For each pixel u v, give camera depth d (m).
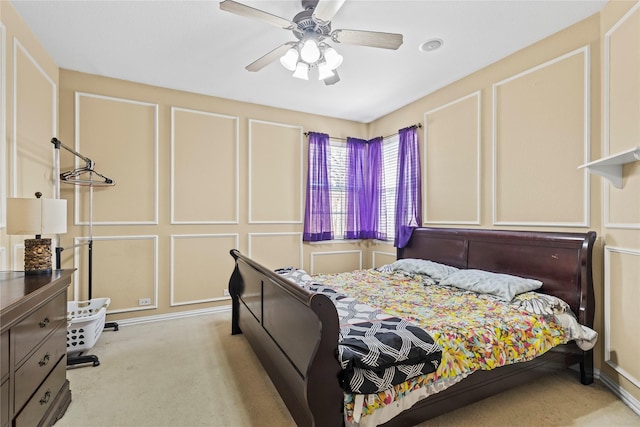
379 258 4.52
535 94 2.59
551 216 2.48
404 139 3.89
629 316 1.95
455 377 1.60
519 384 1.88
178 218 3.56
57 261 2.43
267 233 4.06
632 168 1.93
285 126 4.18
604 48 2.13
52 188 2.87
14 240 2.21
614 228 2.06
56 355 1.77
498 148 2.88
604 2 2.09
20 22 2.26
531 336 1.88
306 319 1.49
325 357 1.32
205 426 1.75
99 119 3.20
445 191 3.43
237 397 2.02
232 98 3.81
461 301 2.28
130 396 2.03
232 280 3.05
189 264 3.62
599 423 1.78
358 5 2.11
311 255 4.34
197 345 2.81
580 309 2.16
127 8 2.16
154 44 2.62
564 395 2.04
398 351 1.45
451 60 2.88
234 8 1.77
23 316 1.38
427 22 2.30
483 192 3.03
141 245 3.40
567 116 2.38
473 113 3.12
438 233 3.37
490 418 1.81
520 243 2.58
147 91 3.41
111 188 3.26
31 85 2.46
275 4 2.11
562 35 2.41
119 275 3.30
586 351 2.14
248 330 2.62
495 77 2.91
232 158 3.85
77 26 2.37
